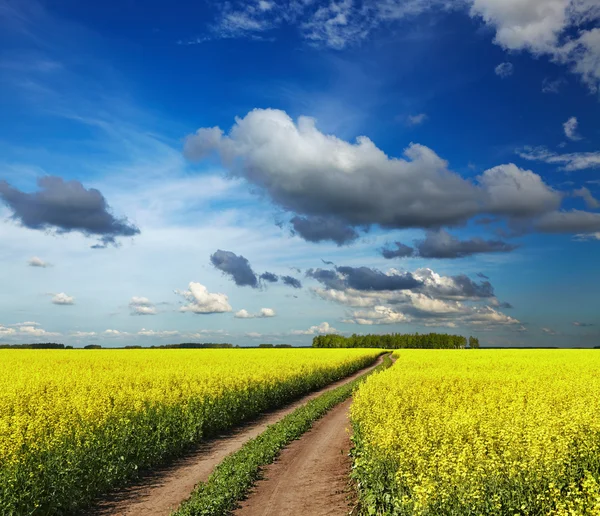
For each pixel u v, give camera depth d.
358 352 82.69
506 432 11.22
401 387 22.19
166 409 19.39
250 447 17.62
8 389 22.88
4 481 10.72
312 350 88.19
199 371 32.72
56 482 11.66
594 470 10.14
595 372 32.81
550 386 22.98
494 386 24.06
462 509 7.92
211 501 11.55
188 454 18.03
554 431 11.20
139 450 15.42
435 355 68.31
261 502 12.29
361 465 11.66
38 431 14.34
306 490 13.17
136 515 11.76
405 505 8.49
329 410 27.06
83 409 17.50
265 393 29.23
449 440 11.47
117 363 43.97
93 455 13.49
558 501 7.62
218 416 22.17
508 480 8.66
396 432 12.23
